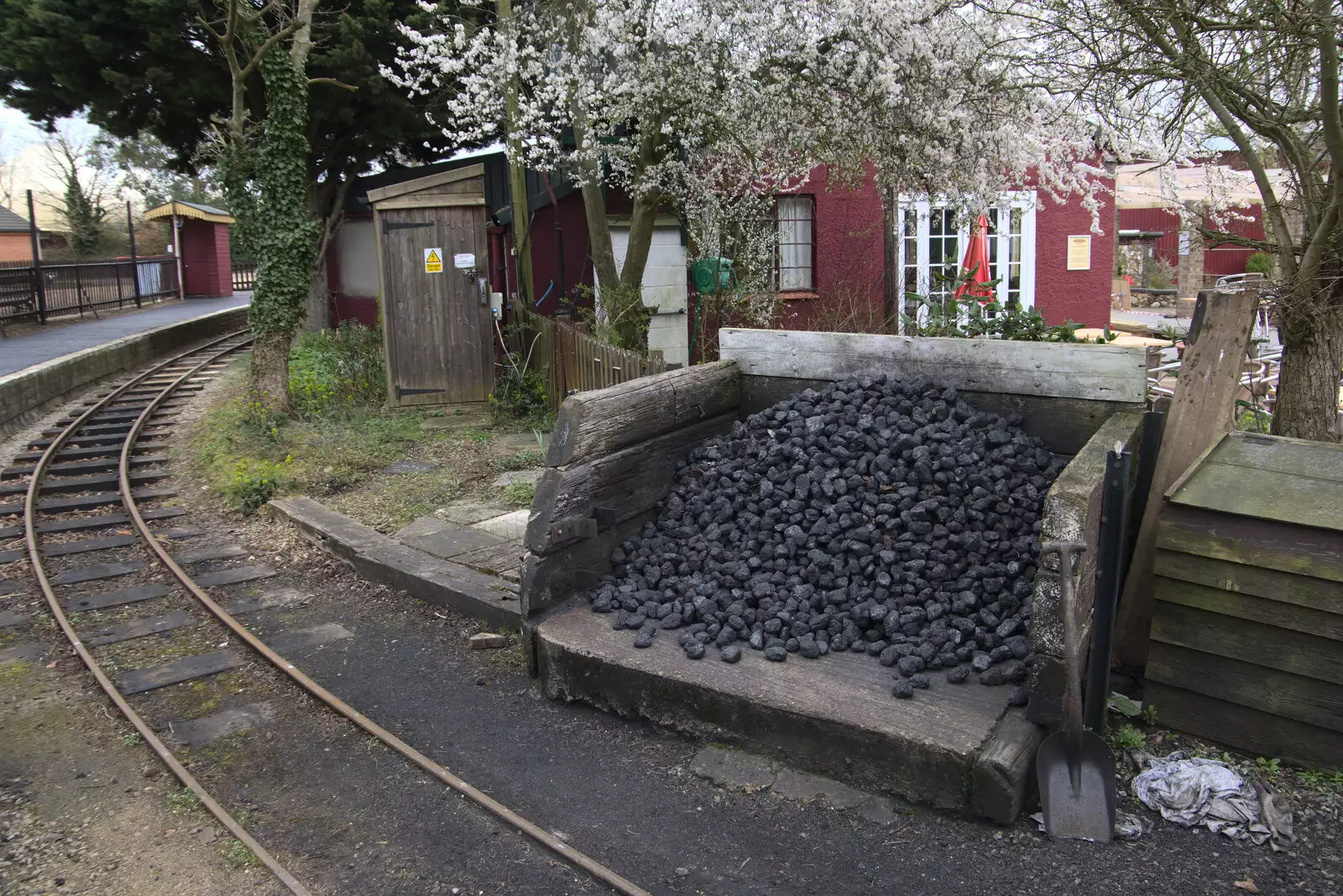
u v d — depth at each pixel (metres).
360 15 17.39
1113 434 4.43
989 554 4.52
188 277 34.28
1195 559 3.84
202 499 9.16
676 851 3.57
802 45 9.55
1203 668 3.87
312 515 8.09
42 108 17.80
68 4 15.61
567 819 3.83
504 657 5.50
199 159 16.39
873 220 13.73
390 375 12.03
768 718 4.01
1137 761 3.80
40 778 4.34
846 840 3.55
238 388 14.55
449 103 10.95
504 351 12.48
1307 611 3.59
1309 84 5.39
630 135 11.88
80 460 10.54
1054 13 6.62
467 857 3.62
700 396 5.85
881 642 4.36
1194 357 4.48
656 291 13.16
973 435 5.04
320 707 5.01
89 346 16.95
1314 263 4.99
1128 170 14.81
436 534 7.50
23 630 6.22
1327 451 3.90
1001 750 3.52
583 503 5.03
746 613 4.63
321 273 20.97
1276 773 3.70
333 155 19.84
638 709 4.43
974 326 7.20
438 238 11.91
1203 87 5.09
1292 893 3.14
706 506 5.39
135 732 4.78
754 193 12.39
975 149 9.90
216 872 3.59
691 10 9.42
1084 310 15.03
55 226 47.06
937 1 8.94
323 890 3.46
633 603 4.92
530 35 11.08
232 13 10.41
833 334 5.89
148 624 6.27
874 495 4.93
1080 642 3.70
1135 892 3.18
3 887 3.52
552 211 13.87
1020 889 3.23
